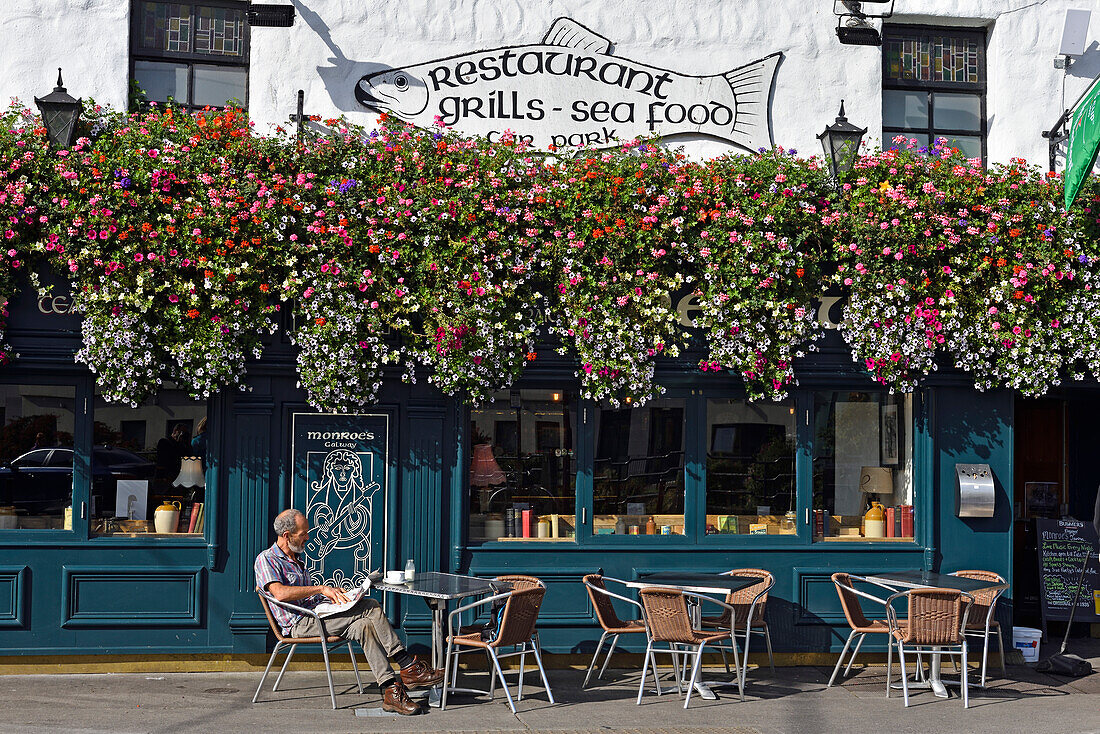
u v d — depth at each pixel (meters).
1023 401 11.01
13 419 8.48
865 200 8.84
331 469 8.74
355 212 8.48
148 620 8.51
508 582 8.15
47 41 8.84
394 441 8.80
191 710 7.30
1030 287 9.01
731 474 9.11
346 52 9.16
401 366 8.73
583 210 8.69
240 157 8.47
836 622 9.07
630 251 8.68
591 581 8.33
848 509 9.24
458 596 7.33
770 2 9.59
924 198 8.90
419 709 7.29
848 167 8.98
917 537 9.23
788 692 8.09
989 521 9.22
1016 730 7.02
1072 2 9.98
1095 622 9.84
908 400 9.32
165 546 8.55
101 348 8.19
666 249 8.80
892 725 7.12
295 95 9.06
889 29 9.95
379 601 8.75
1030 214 8.98
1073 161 8.37
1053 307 9.02
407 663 7.57
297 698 7.70
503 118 9.26
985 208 8.93
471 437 8.92
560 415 9.00
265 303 8.45
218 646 8.56
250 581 8.62
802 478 9.15
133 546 8.51
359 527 8.77
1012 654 9.16
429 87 9.20
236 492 8.62
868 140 9.54
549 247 8.65
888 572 8.73
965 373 9.15
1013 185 9.01
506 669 8.81
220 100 9.21
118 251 8.20
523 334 8.63
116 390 8.30
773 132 9.52
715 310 8.72
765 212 8.77
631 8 9.42
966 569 9.14
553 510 8.98
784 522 9.14
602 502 9.00
